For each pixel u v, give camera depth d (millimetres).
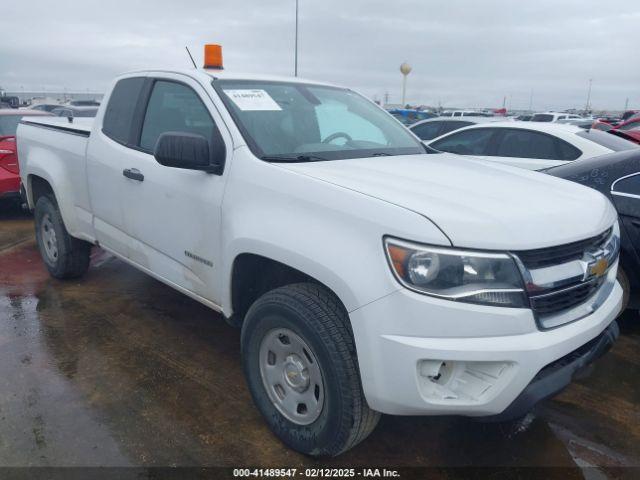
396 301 2143
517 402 2195
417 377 2154
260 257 2803
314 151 3127
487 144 7188
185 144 2848
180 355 3730
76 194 4395
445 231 2129
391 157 3291
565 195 2742
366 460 2727
